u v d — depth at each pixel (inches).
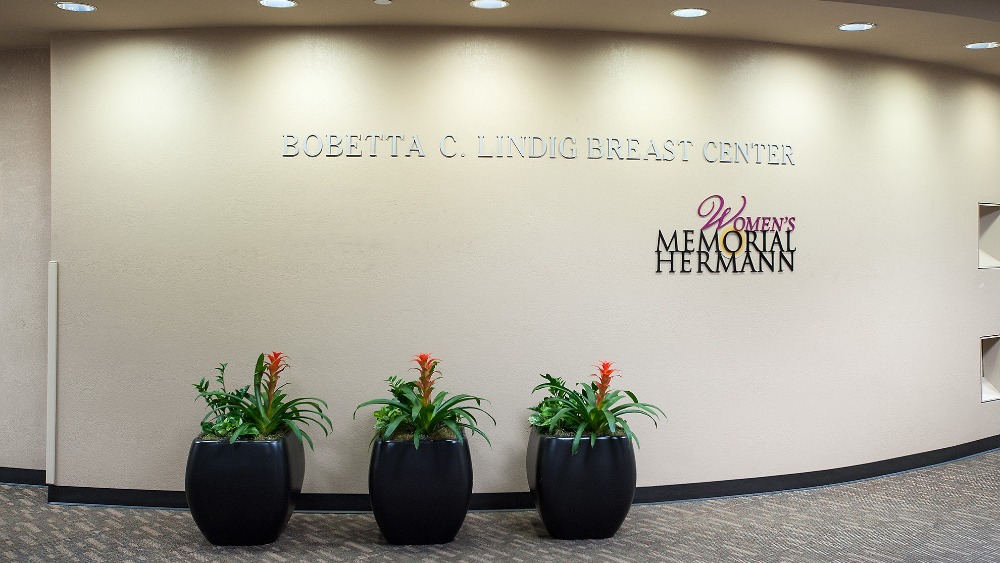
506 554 180.5
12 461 244.7
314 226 214.2
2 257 244.1
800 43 233.8
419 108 215.0
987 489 233.9
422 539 186.5
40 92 242.1
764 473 231.6
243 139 214.2
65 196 217.9
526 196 217.3
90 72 217.2
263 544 187.3
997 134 282.7
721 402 227.5
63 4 195.6
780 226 233.3
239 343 214.7
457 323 215.9
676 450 224.1
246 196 214.4
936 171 261.6
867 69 246.5
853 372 243.4
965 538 189.8
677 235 224.1
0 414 244.8
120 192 216.5
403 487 183.5
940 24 215.5
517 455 217.5
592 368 219.6
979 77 275.4
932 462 262.4
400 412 193.5
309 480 214.7
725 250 227.8
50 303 217.5
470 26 215.5
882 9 202.1
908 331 254.2
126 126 216.4
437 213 215.5
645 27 217.0
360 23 212.1
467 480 188.1
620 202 221.0
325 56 214.1
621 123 221.1
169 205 215.6
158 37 215.2
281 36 213.9
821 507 216.8
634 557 177.9
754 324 230.5
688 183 224.8
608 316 220.4
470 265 216.1
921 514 209.8
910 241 254.7
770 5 198.4
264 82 214.1
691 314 225.1
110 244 217.0
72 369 218.4
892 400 251.1
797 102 235.6
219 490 182.1
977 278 273.9
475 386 216.4
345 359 214.7
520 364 217.5
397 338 215.0
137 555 179.0
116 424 217.3
